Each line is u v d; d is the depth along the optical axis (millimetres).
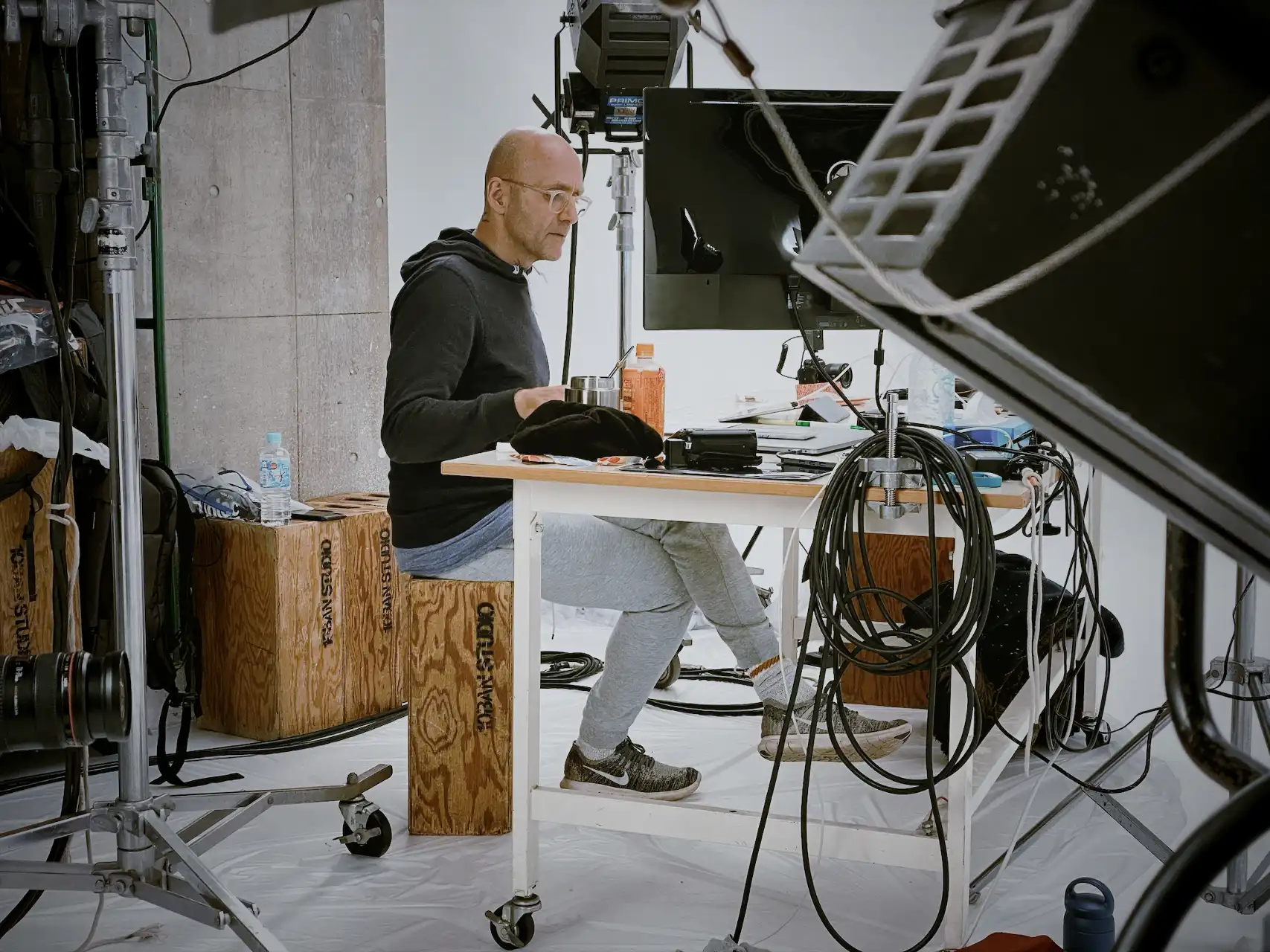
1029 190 514
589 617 4488
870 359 4387
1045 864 2580
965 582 1969
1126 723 3363
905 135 571
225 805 2418
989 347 535
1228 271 514
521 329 2875
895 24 5141
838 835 2121
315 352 3996
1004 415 2646
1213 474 546
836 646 2045
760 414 2830
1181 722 716
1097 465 595
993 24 565
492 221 2861
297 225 3908
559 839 2736
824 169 2486
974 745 2004
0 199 2783
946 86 566
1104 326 519
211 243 3682
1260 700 2373
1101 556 4945
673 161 2502
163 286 3475
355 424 4137
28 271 2906
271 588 3283
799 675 2094
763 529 5113
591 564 2490
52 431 2895
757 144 2480
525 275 2971
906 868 2578
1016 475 2150
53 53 2254
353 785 2588
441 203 4547
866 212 558
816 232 592
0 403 2846
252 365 3822
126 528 2125
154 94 3061
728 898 2455
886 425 2156
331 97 3973
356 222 4082
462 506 2723
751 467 2205
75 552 2295
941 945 2254
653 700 3602
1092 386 527
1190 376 526
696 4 625
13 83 2812
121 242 2092
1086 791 2537
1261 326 518
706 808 2197
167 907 2082
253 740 3357
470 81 4547
